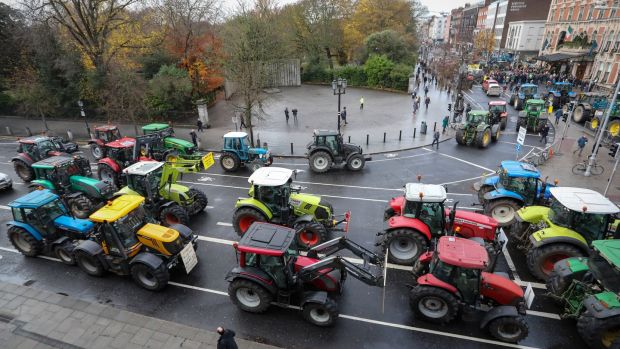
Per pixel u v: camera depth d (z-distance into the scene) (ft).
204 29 108.17
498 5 277.64
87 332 29.84
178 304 32.94
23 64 107.76
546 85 146.20
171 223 45.03
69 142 76.07
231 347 24.36
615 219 36.29
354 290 34.68
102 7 98.53
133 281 36.01
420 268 32.68
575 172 64.18
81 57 102.73
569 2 159.43
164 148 68.44
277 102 134.72
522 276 36.63
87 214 48.32
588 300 27.35
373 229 46.01
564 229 34.86
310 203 41.96
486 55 250.16
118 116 98.89
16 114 116.88
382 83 155.12
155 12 104.58
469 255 28.07
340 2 181.37
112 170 60.75
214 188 60.49
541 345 28.25
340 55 187.83
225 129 99.71
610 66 131.95
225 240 43.47
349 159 66.80
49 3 89.51
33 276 36.81
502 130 94.48
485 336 29.07
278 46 91.20
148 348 28.22
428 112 114.62
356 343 28.58
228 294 33.53
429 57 257.14
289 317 31.24
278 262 29.37
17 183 63.31
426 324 30.37
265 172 42.93
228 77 87.81
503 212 45.21
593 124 88.63
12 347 28.66
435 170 67.31
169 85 102.83
